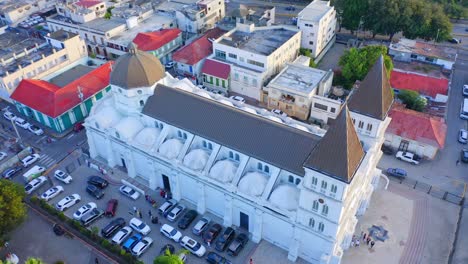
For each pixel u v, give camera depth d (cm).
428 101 9750
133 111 7638
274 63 10244
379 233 6725
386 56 10075
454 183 7719
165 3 14362
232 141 6556
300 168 5975
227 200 6488
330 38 12581
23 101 9388
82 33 12600
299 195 5972
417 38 12644
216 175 6519
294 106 9512
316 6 12256
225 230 6712
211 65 10556
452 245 6538
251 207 6309
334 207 5303
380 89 5744
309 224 5784
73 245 6656
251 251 6456
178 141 7112
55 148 8812
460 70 11356
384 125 6269
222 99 8044
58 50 10631
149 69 7362
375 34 12988
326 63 11969
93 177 7788
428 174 7944
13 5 14838
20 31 12875
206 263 6353
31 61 10006
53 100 9075
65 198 7344
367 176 6469
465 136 8750
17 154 8475
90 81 9906
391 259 6319
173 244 6638
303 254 6259
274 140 6297
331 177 4988
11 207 6244
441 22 11844
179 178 7056
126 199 7475
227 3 16350
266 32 11431
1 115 9950
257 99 10312
